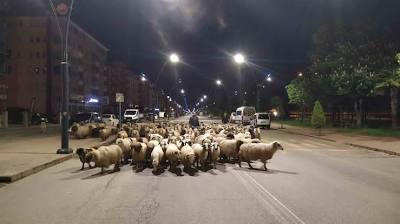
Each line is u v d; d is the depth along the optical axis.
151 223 7.55
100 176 12.95
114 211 8.47
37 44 70.00
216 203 9.15
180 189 10.80
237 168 14.74
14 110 57.41
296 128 46.72
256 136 23.27
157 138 16.70
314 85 45.22
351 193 10.35
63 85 18.55
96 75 95.69
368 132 34.53
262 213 8.25
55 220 7.84
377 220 7.77
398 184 11.78
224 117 63.25
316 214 8.18
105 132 26.00
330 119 51.50
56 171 14.02
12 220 7.88
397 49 37.78
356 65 38.66
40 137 29.45
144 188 10.95
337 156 19.52
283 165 15.79
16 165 14.19
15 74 69.81
